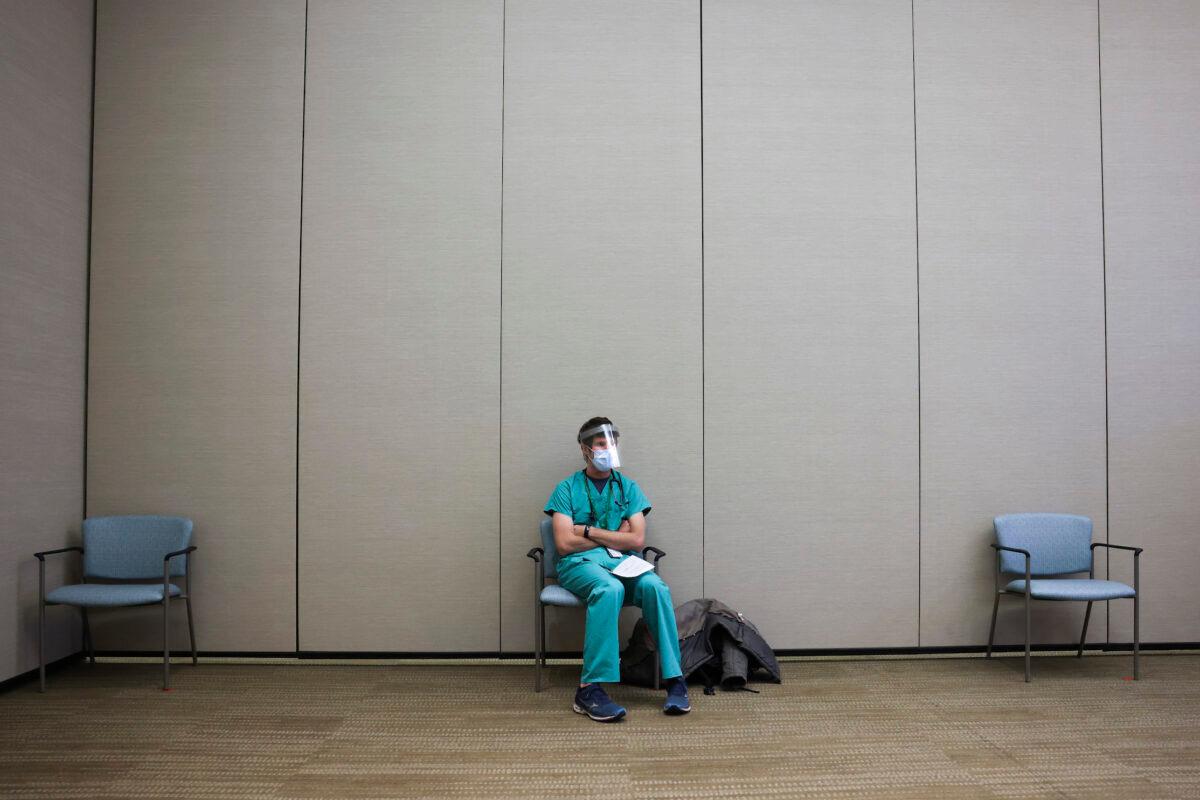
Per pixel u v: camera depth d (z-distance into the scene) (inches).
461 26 158.6
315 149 157.4
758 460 156.6
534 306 156.5
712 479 156.0
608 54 158.9
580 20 158.9
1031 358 159.5
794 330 157.8
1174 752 108.0
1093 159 160.4
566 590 136.4
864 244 158.9
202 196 156.9
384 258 156.6
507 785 96.8
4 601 133.7
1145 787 96.7
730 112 159.0
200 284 156.3
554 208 157.3
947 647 157.2
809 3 159.5
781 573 156.2
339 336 155.9
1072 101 160.6
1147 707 126.6
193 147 157.2
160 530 148.2
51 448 145.6
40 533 142.6
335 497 154.9
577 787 96.3
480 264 156.6
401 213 157.0
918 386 158.4
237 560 154.3
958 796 94.1
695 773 100.7
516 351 156.0
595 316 156.6
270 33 158.2
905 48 159.6
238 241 156.6
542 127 158.1
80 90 154.2
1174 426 159.2
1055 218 159.9
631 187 157.9
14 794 94.3
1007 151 160.2
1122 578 158.6
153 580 148.9
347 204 156.9
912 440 158.1
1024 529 152.4
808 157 159.2
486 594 154.6
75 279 152.5
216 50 157.9
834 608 156.5
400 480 155.1
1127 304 159.9
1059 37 160.7
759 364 157.3
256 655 153.9
